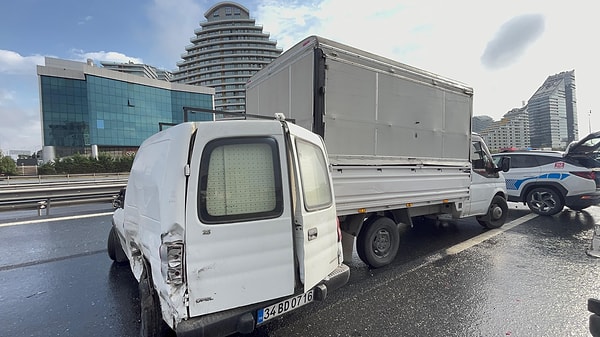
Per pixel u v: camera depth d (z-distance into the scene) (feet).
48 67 206.18
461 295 12.42
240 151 7.63
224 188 7.38
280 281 7.94
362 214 14.26
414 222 26.32
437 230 23.56
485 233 22.38
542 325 10.14
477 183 21.22
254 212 7.64
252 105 18.13
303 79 13.20
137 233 10.05
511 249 18.47
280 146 8.05
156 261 7.62
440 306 11.53
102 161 177.78
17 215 29.27
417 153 16.25
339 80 12.96
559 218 27.27
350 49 13.43
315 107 12.45
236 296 7.39
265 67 16.48
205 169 7.22
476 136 22.13
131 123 230.48
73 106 214.69
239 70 361.71
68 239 21.20
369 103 14.02
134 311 11.55
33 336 9.93
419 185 16.33
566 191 26.89
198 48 377.50
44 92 205.57
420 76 16.30
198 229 7.03
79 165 170.60
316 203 9.22
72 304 12.09
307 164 9.05
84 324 10.64
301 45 13.29
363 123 13.79
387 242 15.71
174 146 7.29
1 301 12.35
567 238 20.85
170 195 6.97
